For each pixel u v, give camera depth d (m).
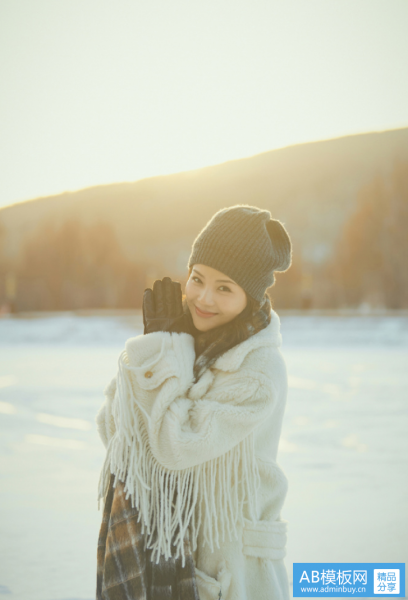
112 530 1.67
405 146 130.12
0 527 3.97
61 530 3.93
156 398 1.65
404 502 4.57
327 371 16.45
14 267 87.81
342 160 130.62
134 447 1.66
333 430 7.67
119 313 52.69
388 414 8.94
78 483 5.16
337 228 113.06
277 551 1.73
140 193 140.50
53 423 8.18
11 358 23.09
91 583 3.01
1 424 8.07
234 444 1.65
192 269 1.83
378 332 34.03
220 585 1.66
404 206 74.31
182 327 1.78
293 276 72.94
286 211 122.12
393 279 68.62
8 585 2.96
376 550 3.54
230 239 1.73
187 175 141.62
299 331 35.88
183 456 1.60
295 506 4.50
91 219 134.88
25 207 145.12
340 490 4.95
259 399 1.68
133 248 123.56
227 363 1.69
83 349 30.84
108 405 1.86
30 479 5.28
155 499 1.67
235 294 1.75
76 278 85.31
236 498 1.69
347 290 69.62
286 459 6.10
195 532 1.71
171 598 1.63
